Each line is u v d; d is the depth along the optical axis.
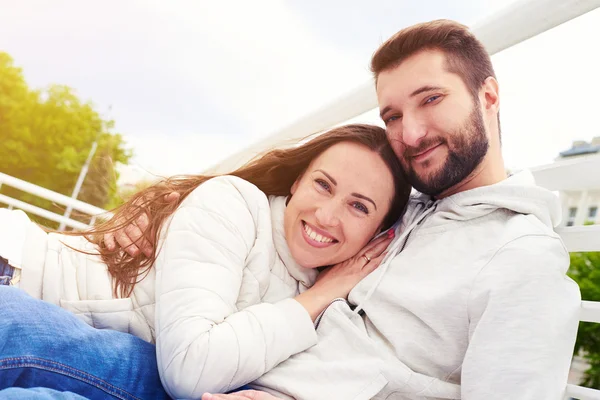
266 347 0.88
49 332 0.76
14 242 1.04
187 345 0.83
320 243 1.07
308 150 1.16
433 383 0.90
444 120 0.95
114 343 0.84
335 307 1.00
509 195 0.97
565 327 0.83
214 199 1.03
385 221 1.14
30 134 22.05
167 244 0.97
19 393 0.62
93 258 1.09
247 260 1.05
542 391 0.78
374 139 1.09
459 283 0.91
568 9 0.98
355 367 0.91
